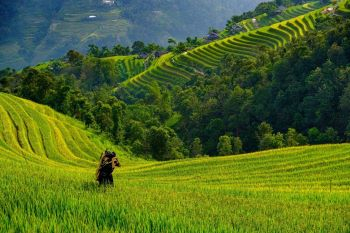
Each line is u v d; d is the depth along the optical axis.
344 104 163.50
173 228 16.95
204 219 20.55
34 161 82.88
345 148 79.25
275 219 23.59
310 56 196.25
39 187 24.45
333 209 30.48
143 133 169.25
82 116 178.50
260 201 33.44
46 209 18.05
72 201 20.19
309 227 21.56
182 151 173.50
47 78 197.12
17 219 15.89
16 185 23.73
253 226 20.67
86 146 121.50
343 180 58.53
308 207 31.45
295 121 179.62
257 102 196.38
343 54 186.50
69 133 129.38
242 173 69.19
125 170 79.94
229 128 199.38
